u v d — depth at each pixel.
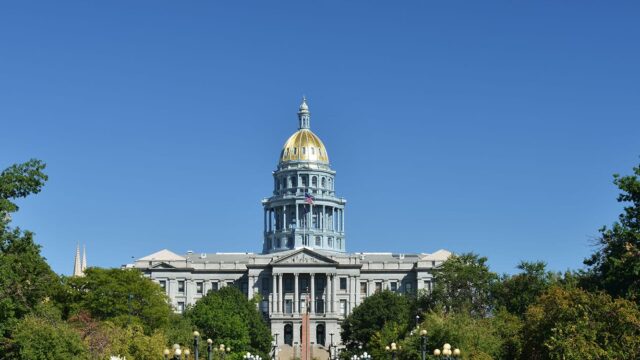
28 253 81.75
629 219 90.62
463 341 106.88
